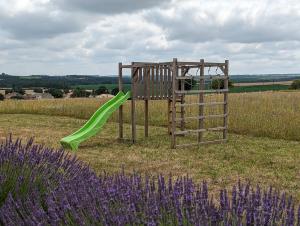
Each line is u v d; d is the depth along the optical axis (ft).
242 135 55.36
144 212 9.65
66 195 11.55
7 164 14.92
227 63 48.78
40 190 14.05
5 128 65.26
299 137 50.57
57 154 16.19
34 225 10.16
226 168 33.65
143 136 55.16
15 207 11.74
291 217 9.22
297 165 35.06
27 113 99.04
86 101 116.98
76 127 67.56
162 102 98.32
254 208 9.54
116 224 9.45
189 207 9.82
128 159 37.70
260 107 81.56
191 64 45.96
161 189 11.00
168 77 51.62
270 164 35.47
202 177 30.32
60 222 10.24
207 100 111.75
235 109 77.56
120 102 49.24
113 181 12.42
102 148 44.70
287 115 65.00
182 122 55.62
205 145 46.62
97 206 10.94
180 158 38.24
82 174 15.24
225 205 9.59
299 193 25.35
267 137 53.26
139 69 49.26
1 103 110.63
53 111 94.17
